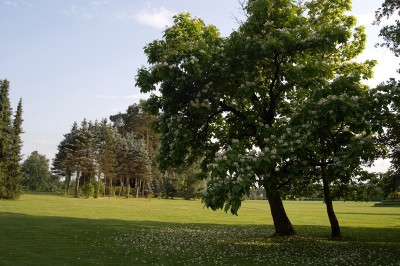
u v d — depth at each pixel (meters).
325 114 10.84
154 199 81.38
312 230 22.56
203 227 23.95
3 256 12.08
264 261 11.70
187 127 15.77
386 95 11.18
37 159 112.50
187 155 17.64
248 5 14.55
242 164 10.59
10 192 53.47
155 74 13.01
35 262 11.33
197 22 16.41
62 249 13.63
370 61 19.05
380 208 60.66
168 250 13.74
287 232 17.86
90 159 73.12
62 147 79.19
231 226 25.22
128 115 90.56
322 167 13.41
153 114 15.59
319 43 13.11
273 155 10.52
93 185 75.12
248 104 17.20
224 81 14.86
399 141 11.95
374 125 11.25
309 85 13.66
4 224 21.09
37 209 36.78
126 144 81.19
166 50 14.06
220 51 14.35
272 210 18.25
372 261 11.66
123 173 84.00
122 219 29.33
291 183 16.62
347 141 12.13
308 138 11.23
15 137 56.84
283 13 13.70
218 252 13.38
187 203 66.25
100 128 79.94
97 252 13.17
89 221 25.34
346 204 86.56
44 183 111.38
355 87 11.87
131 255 12.69
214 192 10.59
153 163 85.69
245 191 10.10
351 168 12.30
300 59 14.71
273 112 16.23
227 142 17.22
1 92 57.16
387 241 17.17
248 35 13.40
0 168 53.38
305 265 11.04
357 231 22.09
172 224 26.05
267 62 14.30
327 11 18.62
